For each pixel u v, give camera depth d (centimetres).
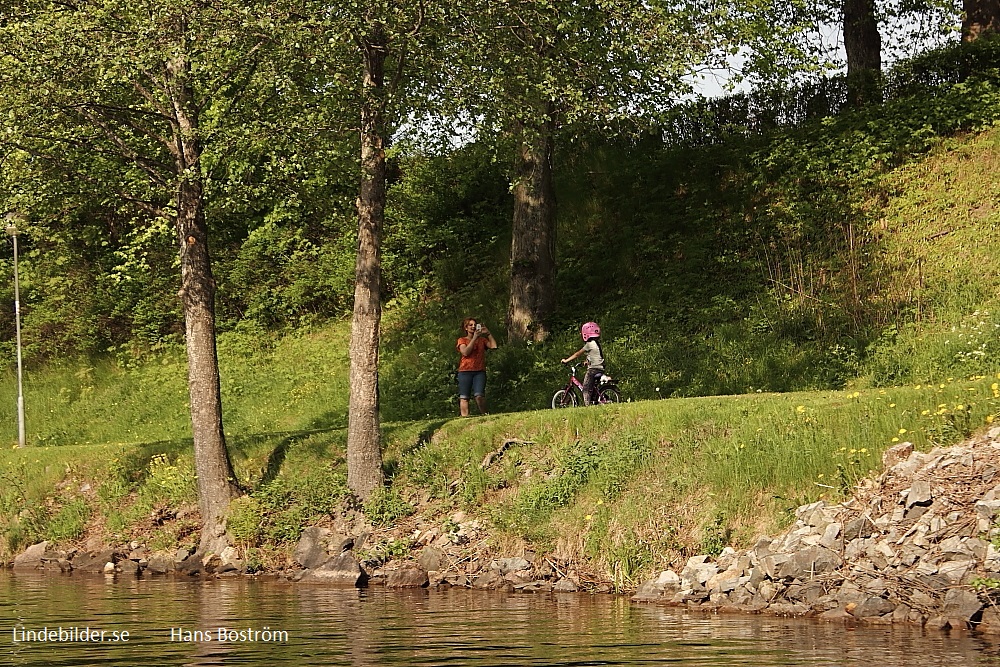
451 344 3731
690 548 1898
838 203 3509
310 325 4350
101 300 4741
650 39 2347
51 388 4547
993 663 1221
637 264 3709
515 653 1326
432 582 2080
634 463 2133
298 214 2692
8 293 4953
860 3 4166
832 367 2888
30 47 2242
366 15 2125
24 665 1298
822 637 1407
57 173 2495
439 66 2266
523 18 2308
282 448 2678
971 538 1569
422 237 4297
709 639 1406
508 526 2131
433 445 2467
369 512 2328
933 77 3878
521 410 3192
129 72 2203
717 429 2145
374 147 2341
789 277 3353
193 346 2523
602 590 1912
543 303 3531
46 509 2891
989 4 4078
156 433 3966
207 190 2311
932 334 2842
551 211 3556
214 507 2502
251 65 2306
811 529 1744
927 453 1798
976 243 3130
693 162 4012
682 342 3231
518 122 2375
